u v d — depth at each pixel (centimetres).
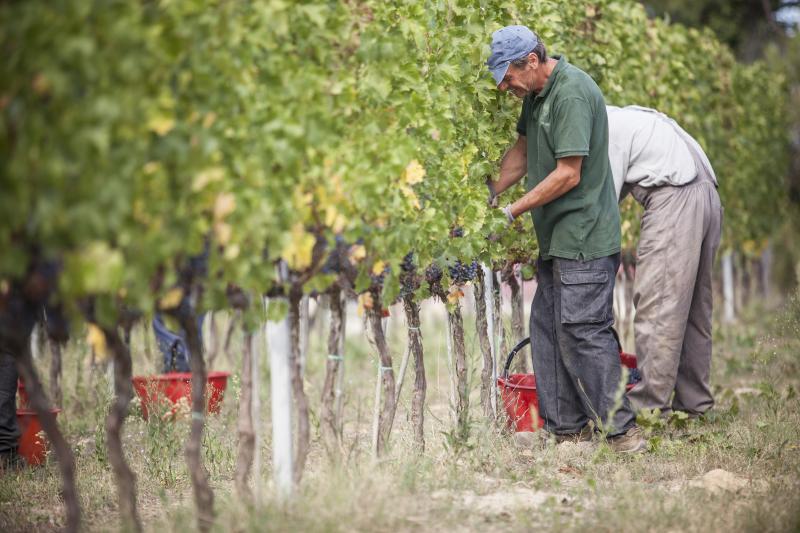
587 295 1809
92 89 962
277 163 1190
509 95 1972
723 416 2114
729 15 6194
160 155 1049
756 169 3862
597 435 1859
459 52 1678
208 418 1984
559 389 1909
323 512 1275
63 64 936
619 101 2520
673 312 2000
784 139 4300
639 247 2056
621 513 1360
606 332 1842
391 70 1386
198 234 1084
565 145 1747
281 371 1337
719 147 3416
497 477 1630
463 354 1753
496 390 1966
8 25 920
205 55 1080
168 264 1074
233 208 1074
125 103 970
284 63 1210
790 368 2536
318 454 1903
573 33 2356
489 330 1984
